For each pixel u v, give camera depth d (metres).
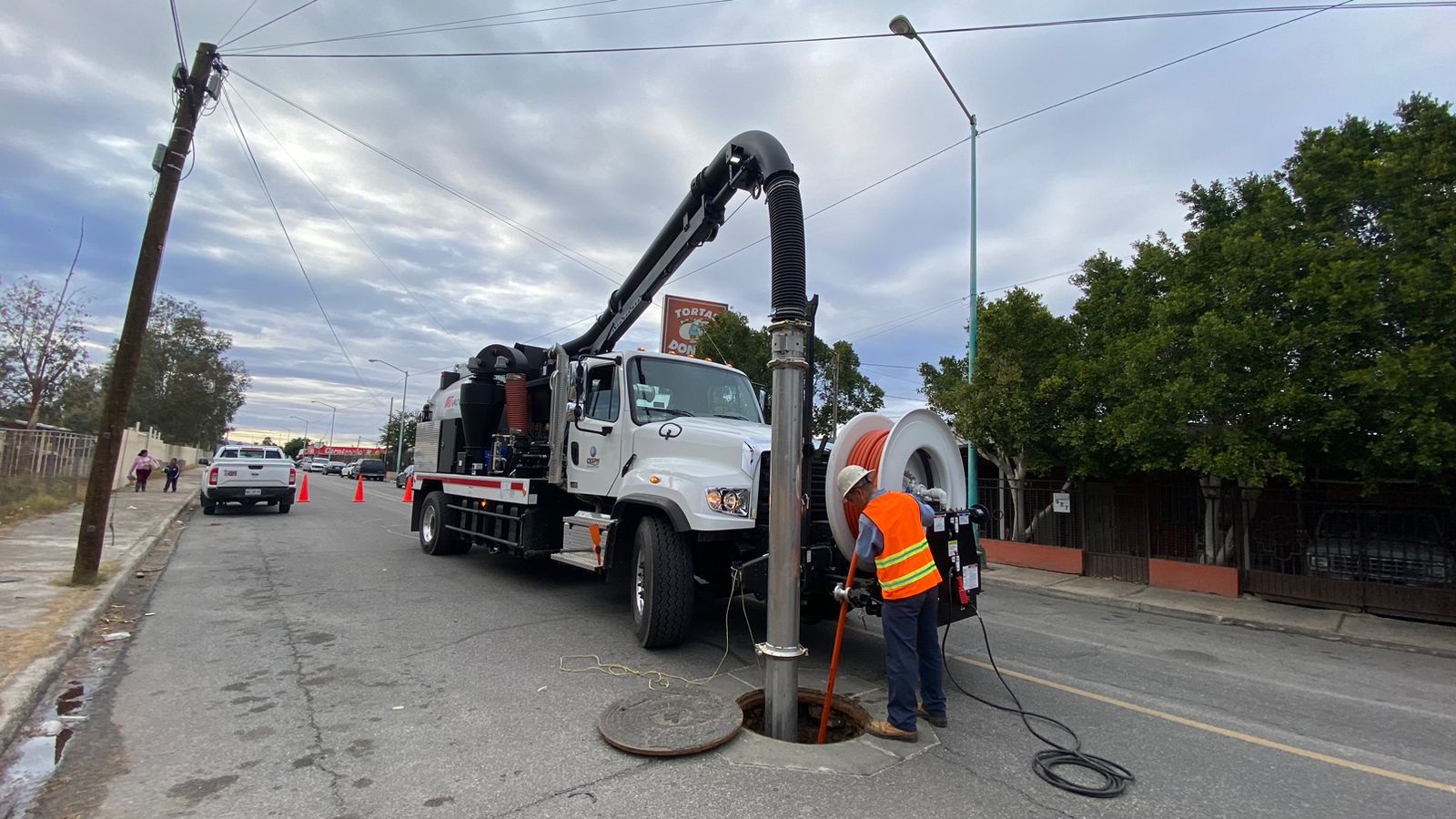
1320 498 10.62
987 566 13.73
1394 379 7.98
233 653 5.87
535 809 3.32
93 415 36.59
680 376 7.73
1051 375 12.60
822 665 5.84
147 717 4.44
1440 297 8.02
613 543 6.71
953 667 6.25
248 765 3.76
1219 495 11.42
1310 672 6.71
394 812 3.28
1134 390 10.96
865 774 3.79
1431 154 8.62
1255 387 9.27
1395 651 8.03
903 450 5.37
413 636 6.50
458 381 12.23
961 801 3.52
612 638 6.53
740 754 3.97
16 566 8.96
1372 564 9.80
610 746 4.04
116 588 8.12
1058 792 3.68
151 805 3.32
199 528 15.61
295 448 149.50
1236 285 9.64
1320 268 8.93
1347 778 4.05
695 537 6.16
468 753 3.95
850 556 5.33
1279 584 10.50
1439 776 4.13
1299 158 10.38
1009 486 14.52
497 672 5.43
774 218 4.88
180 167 8.98
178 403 52.69
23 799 3.36
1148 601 10.50
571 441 8.14
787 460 4.49
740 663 5.77
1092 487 13.30
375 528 16.28
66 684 5.04
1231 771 4.08
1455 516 9.33
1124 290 12.98
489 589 8.87
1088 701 5.34
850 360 25.94
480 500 10.16
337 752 3.94
